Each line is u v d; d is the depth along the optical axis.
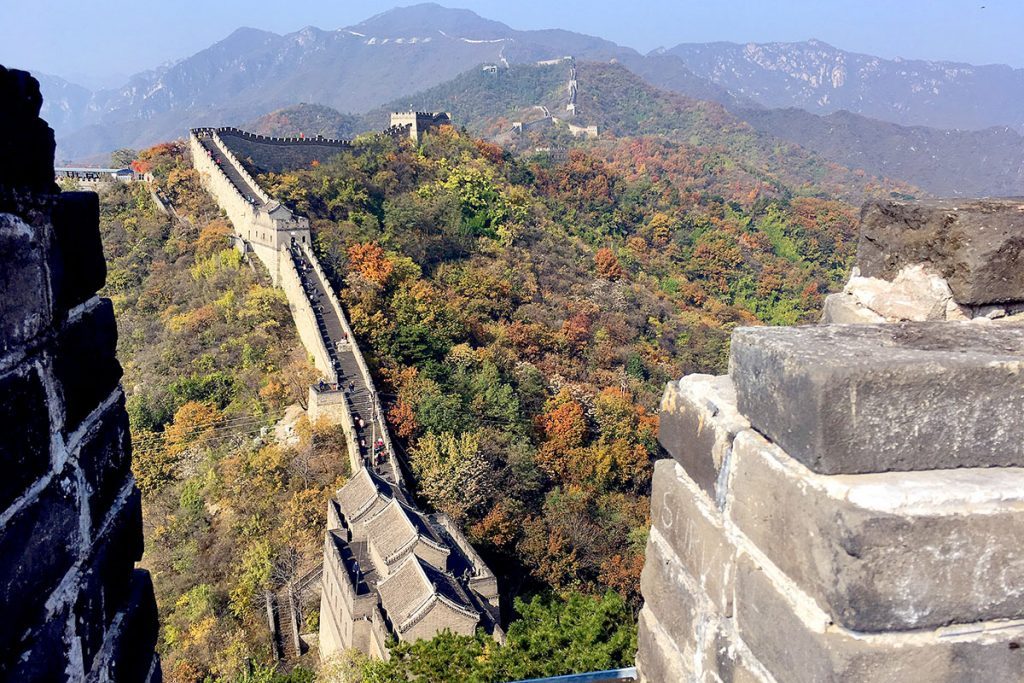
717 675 4.00
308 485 36.53
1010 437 3.31
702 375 4.52
